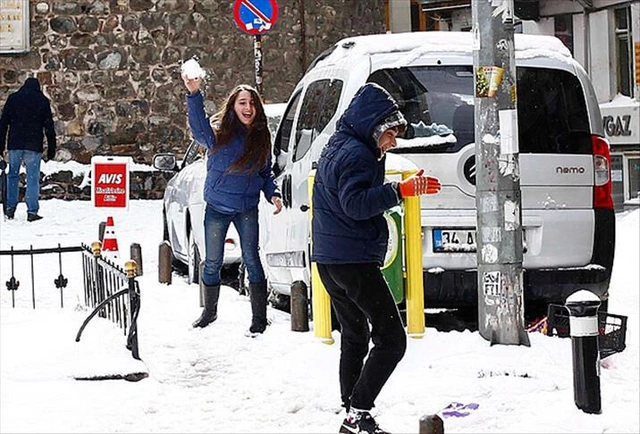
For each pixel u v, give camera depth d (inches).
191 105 431.5
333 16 1005.2
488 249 392.8
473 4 398.9
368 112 303.0
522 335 390.6
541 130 423.8
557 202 421.4
